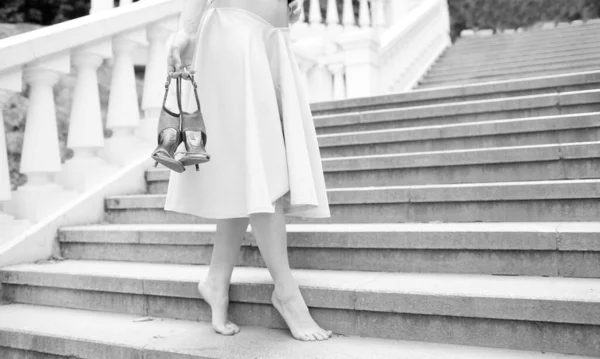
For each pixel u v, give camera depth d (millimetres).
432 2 10672
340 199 3383
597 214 2803
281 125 2320
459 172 3588
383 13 9992
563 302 1958
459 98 5145
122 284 2859
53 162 3871
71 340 2457
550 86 4820
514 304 2027
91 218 4004
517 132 3879
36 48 3637
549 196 2891
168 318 2736
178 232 3266
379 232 2705
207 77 2324
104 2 5168
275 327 2451
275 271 2277
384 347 2117
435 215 3158
